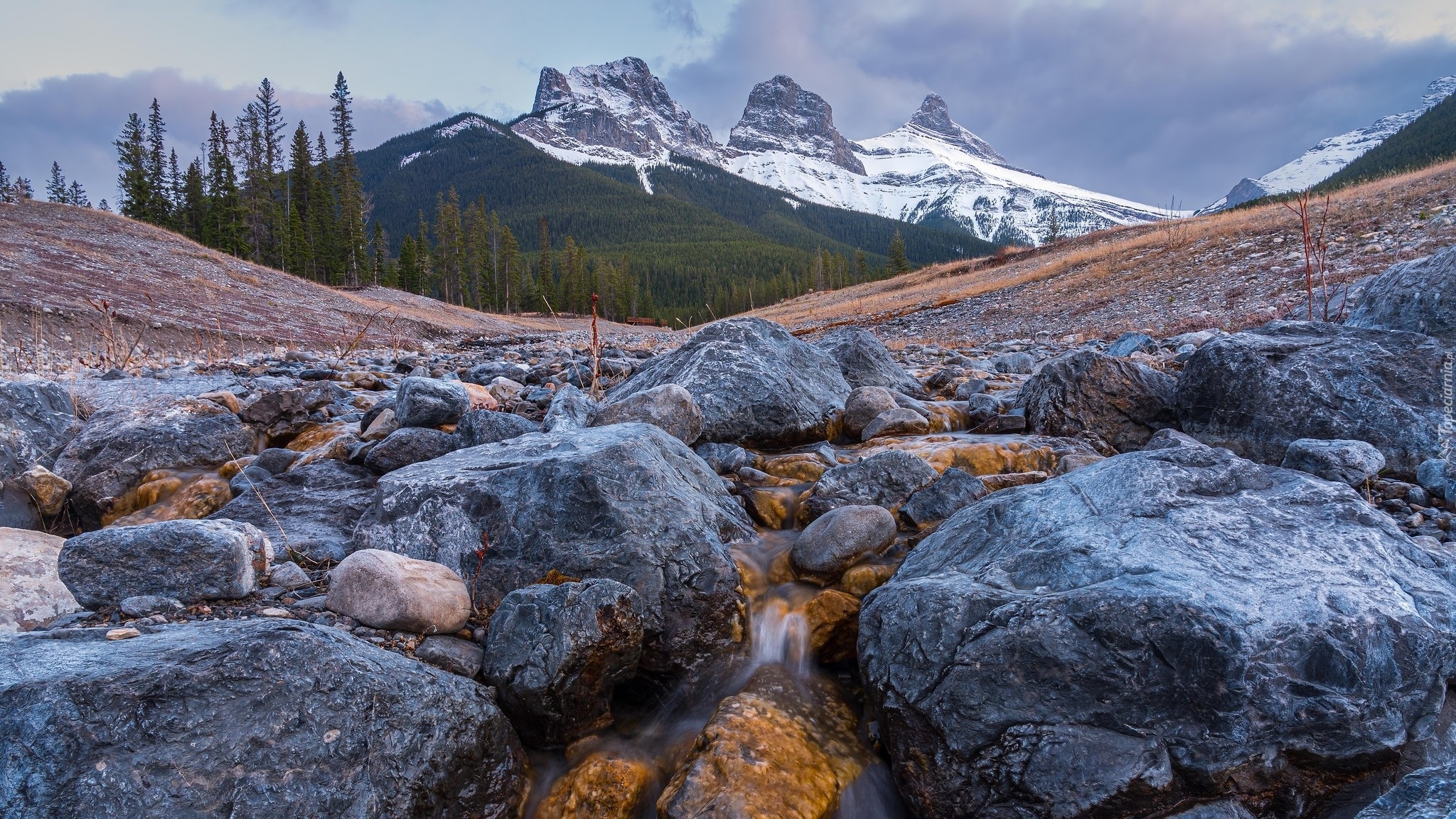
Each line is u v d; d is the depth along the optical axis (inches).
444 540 171.0
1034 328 861.2
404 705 116.5
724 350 288.5
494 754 127.7
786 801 122.8
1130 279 968.3
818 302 2267.5
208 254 1673.2
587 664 137.6
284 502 219.0
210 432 261.7
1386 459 210.1
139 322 844.6
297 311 1336.1
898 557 180.5
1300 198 403.5
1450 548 159.8
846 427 293.0
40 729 91.7
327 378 486.9
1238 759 111.0
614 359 523.8
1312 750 112.5
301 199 3063.5
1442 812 90.2
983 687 121.4
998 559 145.3
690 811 120.3
